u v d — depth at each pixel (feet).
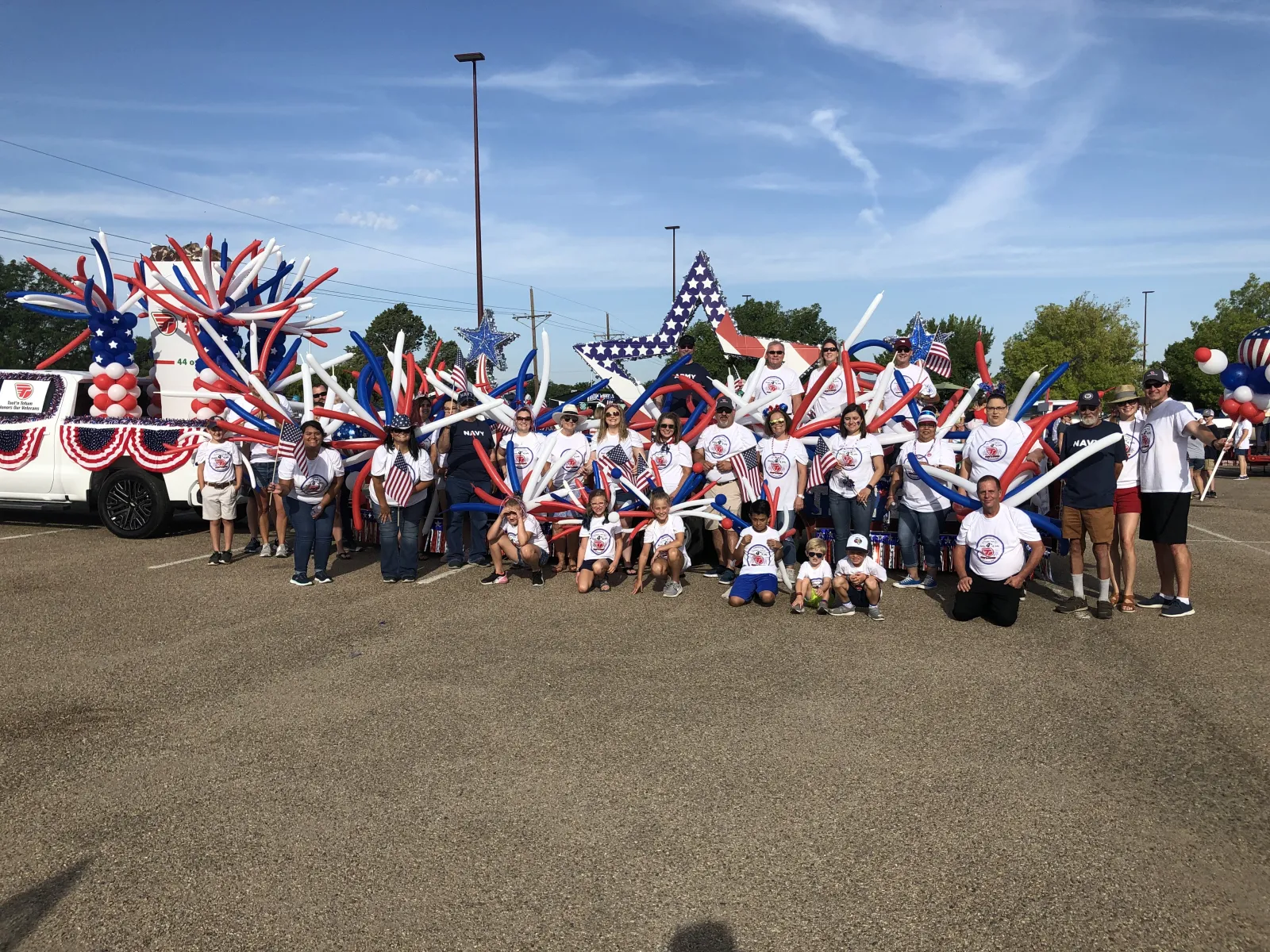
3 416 34.37
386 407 29.58
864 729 14.14
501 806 11.57
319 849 10.50
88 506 33.88
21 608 22.24
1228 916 9.06
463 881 9.79
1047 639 19.42
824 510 27.81
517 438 27.73
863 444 24.41
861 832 10.81
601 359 35.50
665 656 18.21
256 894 9.56
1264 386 22.09
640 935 8.79
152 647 18.80
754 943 8.63
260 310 37.27
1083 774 12.42
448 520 28.35
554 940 8.73
